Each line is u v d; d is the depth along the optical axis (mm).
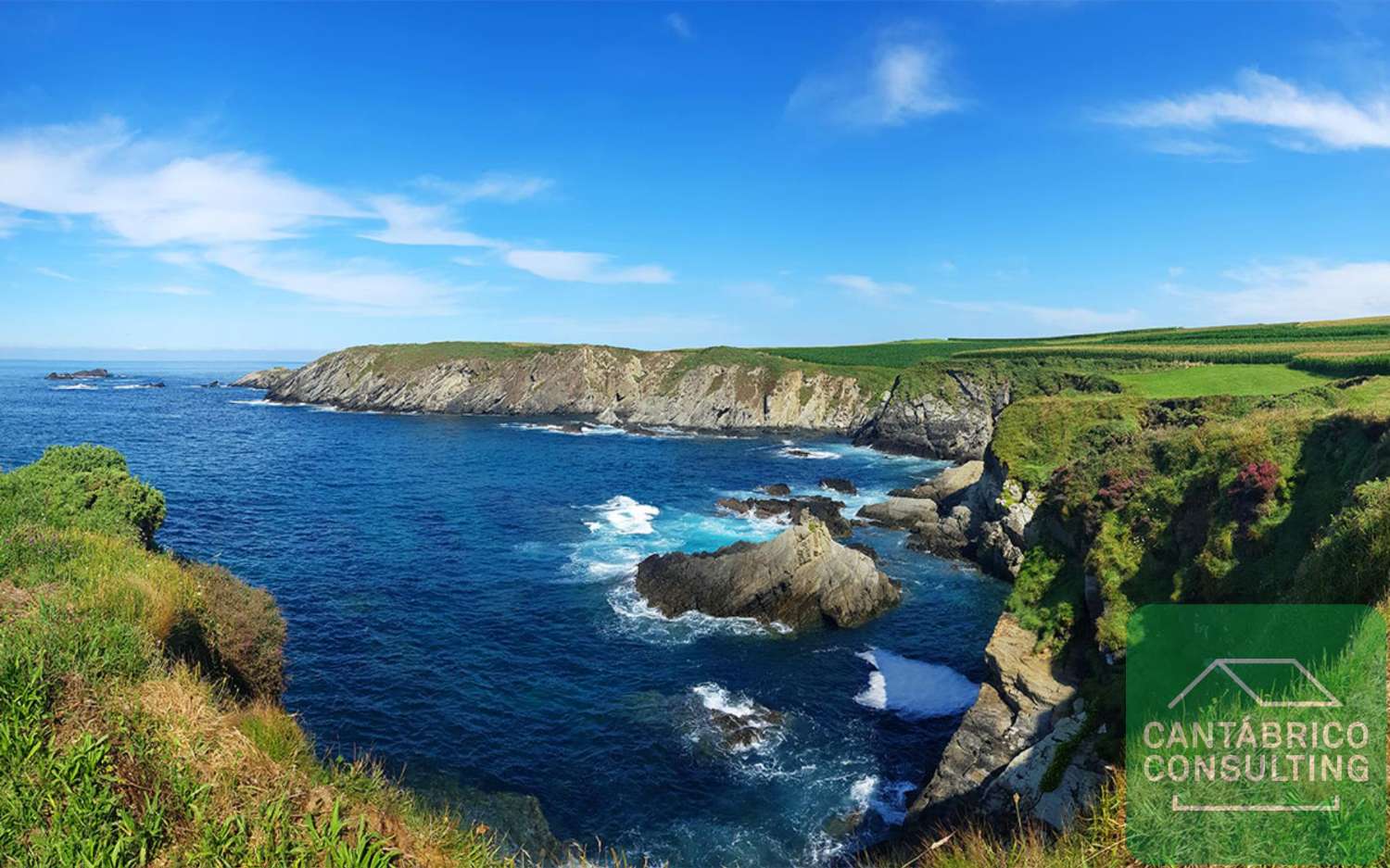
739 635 31141
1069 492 23266
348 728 22391
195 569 18000
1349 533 10914
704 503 57375
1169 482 19562
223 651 14086
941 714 24672
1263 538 15562
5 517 16141
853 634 31812
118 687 7953
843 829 18594
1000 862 7367
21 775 6125
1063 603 20891
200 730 7695
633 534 47062
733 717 23906
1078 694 17125
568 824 18656
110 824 5977
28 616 9320
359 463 71188
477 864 7355
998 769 16891
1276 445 17391
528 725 23188
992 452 47312
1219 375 59844
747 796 19969
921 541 46688
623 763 21297
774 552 33312
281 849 6164
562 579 37469
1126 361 84125
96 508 18875
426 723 23016
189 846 6078
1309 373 54438
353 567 38031
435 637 29516
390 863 6598
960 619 33969
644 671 27406
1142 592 18016
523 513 52094
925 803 18031
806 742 22734
